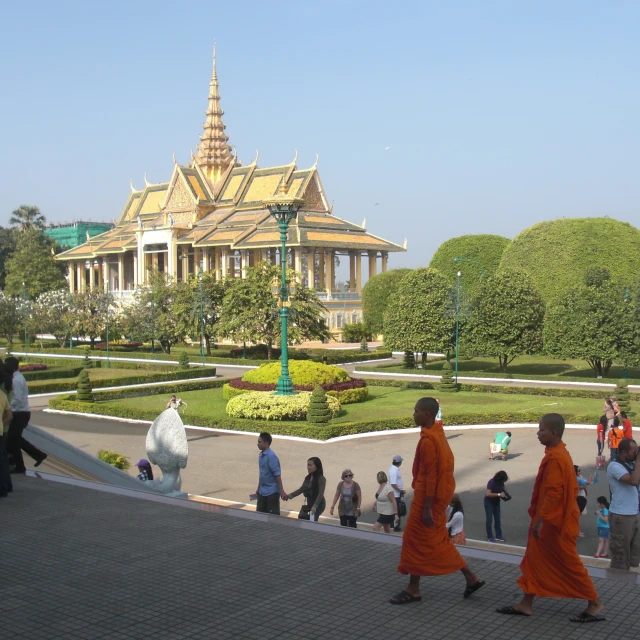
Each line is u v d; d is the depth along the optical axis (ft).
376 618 29.25
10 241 435.94
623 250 241.55
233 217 346.74
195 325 232.94
